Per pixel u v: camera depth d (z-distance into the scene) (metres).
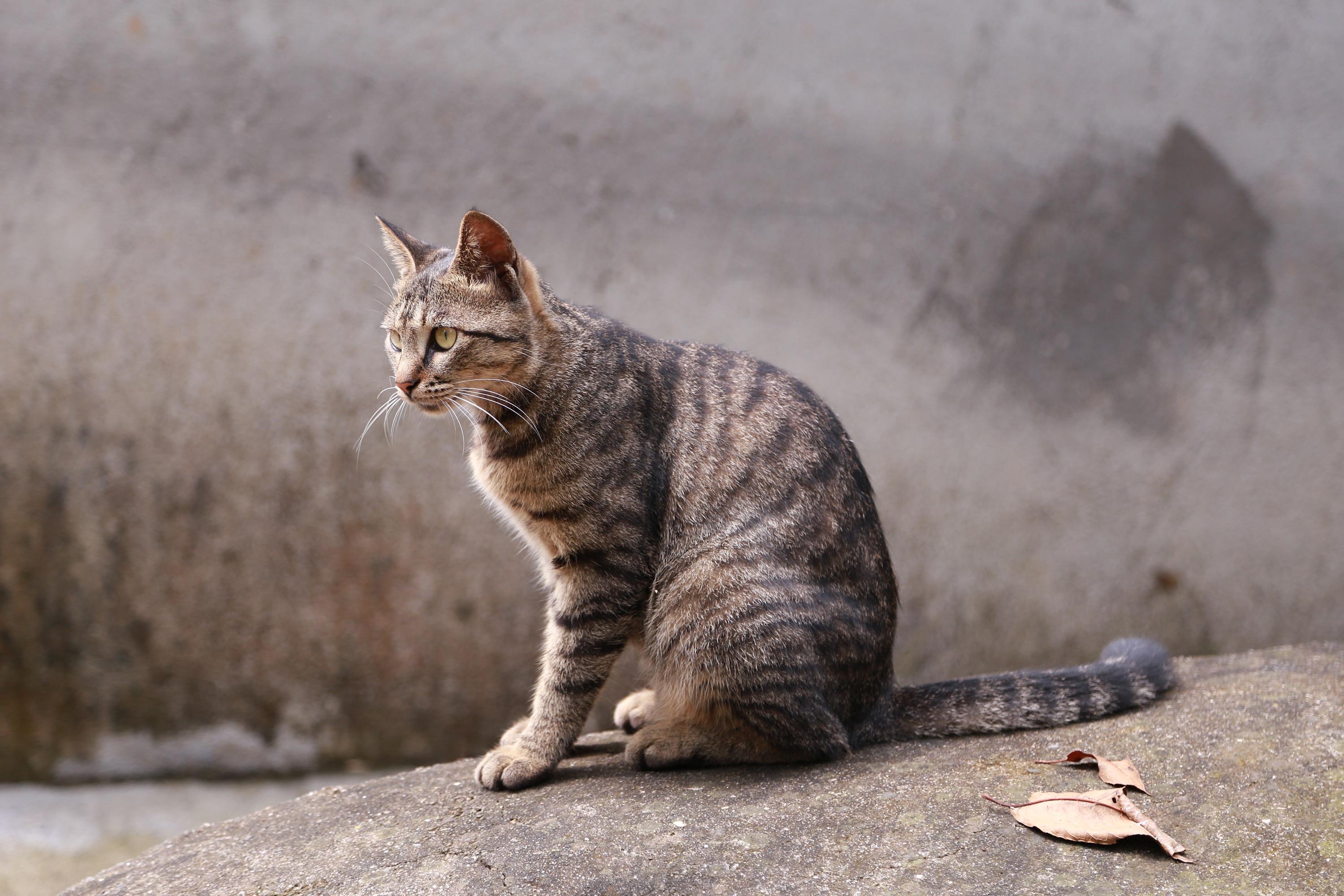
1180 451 6.14
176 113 5.42
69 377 5.41
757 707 2.91
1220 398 6.16
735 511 2.99
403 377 3.01
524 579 5.67
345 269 5.55
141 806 5.43
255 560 5.58
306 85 5.49
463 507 5.63
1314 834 2.34
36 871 4.93
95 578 5.52
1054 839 2.38
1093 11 6.00
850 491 3.14
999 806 2.52
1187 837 2.36
